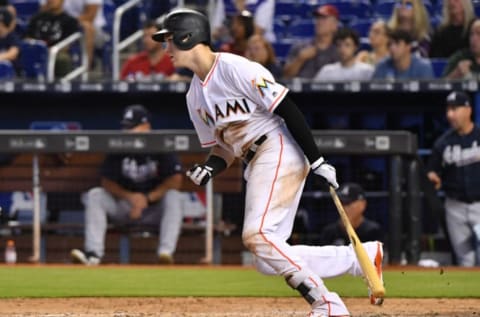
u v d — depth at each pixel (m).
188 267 39.16
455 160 40.47
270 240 18.92
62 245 41.75
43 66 50.66
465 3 48.59
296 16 55.38
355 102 46.22
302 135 18.83
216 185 41.53
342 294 28.97
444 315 23.89
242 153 19.59
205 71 19.22
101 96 46.50
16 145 40.41
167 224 40.38
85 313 24.52
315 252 19.84
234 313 24.47
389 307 25.86
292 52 48.25
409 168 40.22
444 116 45.97
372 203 42.88
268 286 31.58
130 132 40.03
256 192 19.12
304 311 24.94
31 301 27.44
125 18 54.56
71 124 47.16
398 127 46.38
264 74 18.80
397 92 45.03
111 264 40.84
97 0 53.84
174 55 19.27
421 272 36.22
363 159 43.31
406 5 49.22
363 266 18.92
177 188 40.38
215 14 52.59
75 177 41.47
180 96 46.47
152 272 36.50
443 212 41.47
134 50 54.06
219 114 19.27
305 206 41.81
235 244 41.59
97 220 40.53
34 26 52.03
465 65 46.31
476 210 40.47
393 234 39.97
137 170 40.41
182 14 19.14
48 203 41.88
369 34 51.19
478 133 40.41
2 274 35.25
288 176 19.16
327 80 44.09
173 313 24.50
